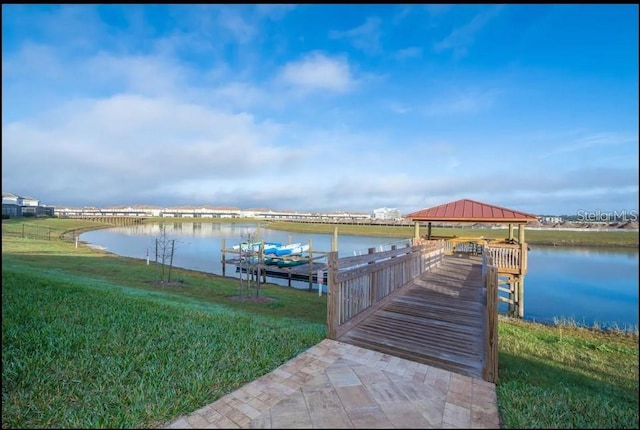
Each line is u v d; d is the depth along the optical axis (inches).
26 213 2134.6
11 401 104.3
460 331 173.0
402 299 242.1
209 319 208.8
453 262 472.1
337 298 163.6
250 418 95.2
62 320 188.2
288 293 499.2
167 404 104.1
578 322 404.8
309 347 155.6
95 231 2012.8
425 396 109.0
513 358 195.9
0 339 131.0
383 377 122.0
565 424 101.7
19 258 606.9
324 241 1573.6
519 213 472.7
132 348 149.6
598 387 163.5
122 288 359.6
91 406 104.0
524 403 112.7
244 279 647.8
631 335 336.5
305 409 99.8
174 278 554.9
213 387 115.1
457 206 533.0
